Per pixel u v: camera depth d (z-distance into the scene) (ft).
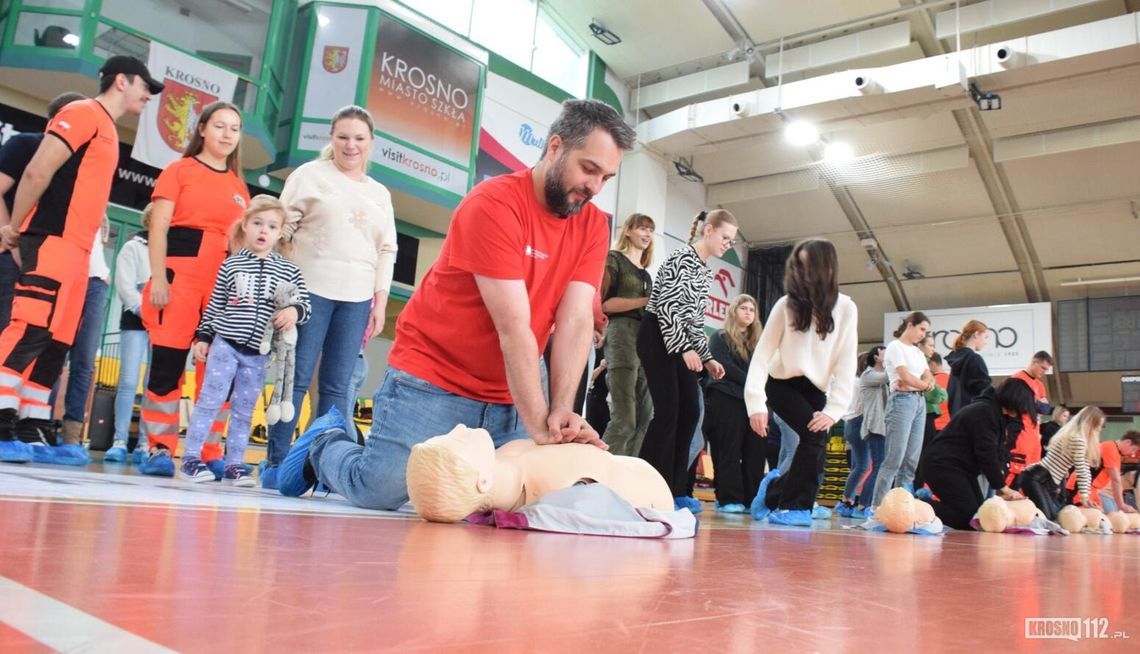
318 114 28.50
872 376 18.17
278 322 8.64
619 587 2.22
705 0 36.32
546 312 5.85
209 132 9.66
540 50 39.55
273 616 1.36
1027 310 47.67
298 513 4.52
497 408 5.98
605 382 13.53
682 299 10.45
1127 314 45.83
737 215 48.88
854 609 2.14
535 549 3.36
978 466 13.30
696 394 11.19
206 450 9.37
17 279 8.97
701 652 1.33
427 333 5.81
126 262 14.55
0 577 1.52
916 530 10.32
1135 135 36.11
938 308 51.67
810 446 10.19
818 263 9.96
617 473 5.43
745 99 38.09
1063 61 31.63
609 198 41.60
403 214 32.45
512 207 5.38
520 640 1.31
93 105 8.68
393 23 29.71
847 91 35.04
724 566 3.27
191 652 1.03
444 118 31.01
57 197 8.36
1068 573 4.33
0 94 24.08
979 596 2.74
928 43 37.65
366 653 1.11
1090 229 44.06
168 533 2.70
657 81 43.34
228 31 26.37
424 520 4.78
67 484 5.14
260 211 8.79
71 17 23.15
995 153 39.34
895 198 44.93
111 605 1.33
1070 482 21.18
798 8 36.32
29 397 8.81
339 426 6.98
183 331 9.29
